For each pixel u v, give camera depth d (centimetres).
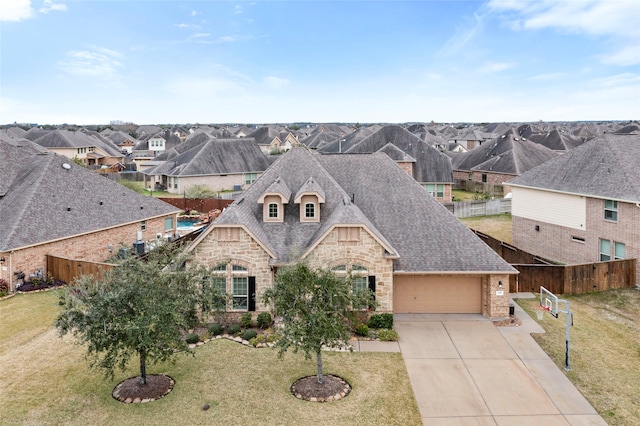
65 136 9669
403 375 1873
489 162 6888
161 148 11844
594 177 3306
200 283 1764
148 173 6862
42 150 7612
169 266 1769
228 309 2344
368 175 2975
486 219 5228
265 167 7394
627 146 3400
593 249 3259
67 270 2820
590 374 1889
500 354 2059
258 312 2341
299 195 2517
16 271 2692
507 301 2444
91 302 1571
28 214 2919
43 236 2850
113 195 3681
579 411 1636
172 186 6650
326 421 1549
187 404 1631
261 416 1567
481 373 1894
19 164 3506
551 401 1697
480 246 2539
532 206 3856
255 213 2595
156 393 1695
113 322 1555
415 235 2606
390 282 2338
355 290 2080
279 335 1816
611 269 2891
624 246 3020
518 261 3266
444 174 5822
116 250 3412
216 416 1562
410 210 2748
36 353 1975
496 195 6625
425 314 2536
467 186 7238
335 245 2319
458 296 2545
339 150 7219
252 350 2067
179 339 1636
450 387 1784
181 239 3722
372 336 2228
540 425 1555
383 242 2302
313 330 1659
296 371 1884
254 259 2325
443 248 2533
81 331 1530
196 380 1800
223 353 2033
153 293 1606
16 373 1814
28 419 1523
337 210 2442
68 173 3506
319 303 1686
